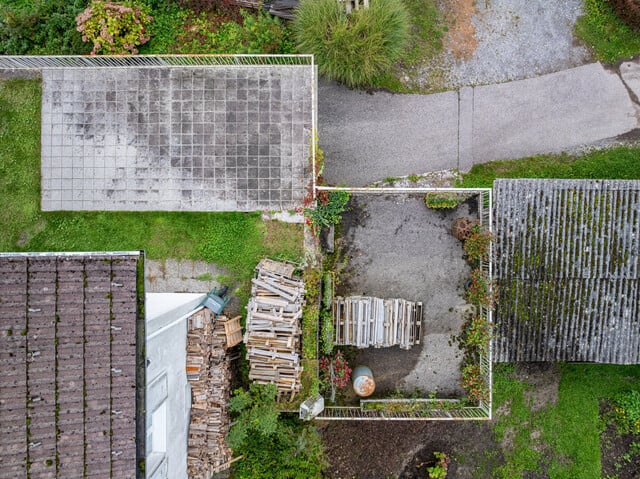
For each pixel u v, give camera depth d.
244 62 12.77
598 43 13.51
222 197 12.61
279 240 12.66
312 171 12.48
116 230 12.63
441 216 13.27
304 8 12.18
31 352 8.02
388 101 13.38
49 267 8.26
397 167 13.42
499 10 13.46
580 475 13.44
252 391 12.10
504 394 13.43
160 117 12.48
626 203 12.14
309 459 12.74
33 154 12.55
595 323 12.43
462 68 13.44
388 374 13.34
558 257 12.22
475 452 13.43
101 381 8.21
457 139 13.45
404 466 13.35
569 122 13.48
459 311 13.32
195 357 11.73
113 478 8.14
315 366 12.38
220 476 12.84
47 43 12.73
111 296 8.38
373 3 11.94
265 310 11.99
